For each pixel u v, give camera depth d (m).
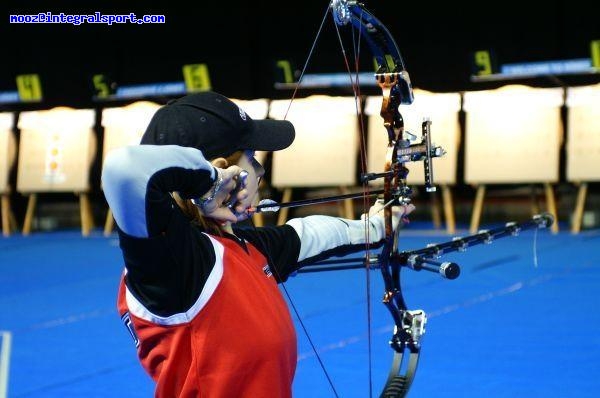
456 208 23.42
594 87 19.67
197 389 3.15
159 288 3.08
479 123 20.50
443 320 11.23
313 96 22.02
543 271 14.77
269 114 22.14
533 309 11.73
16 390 8.73
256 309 3.19
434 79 22.97
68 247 20.55
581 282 13.62
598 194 21.97
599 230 20.39
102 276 15.98
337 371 9.04
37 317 12.38
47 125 23.92
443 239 19.67
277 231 3.73
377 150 21.27
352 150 21.39
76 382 8.97
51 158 23.75
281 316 3.28
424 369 8.97
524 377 8.59
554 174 19.75
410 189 3.90
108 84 24.78
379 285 14.03
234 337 3.13
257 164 3.54
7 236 23.47
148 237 2.97
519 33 22.23
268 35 24.28
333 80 22.64
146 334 3.20
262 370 3.17
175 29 25.31
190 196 3.09
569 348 9.62
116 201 2.91
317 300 12.95
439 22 22.86
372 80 21.83
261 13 24.33
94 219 25.97
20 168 23.98
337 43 23.06
